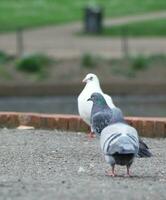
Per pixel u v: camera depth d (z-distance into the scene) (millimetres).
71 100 31219
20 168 12734
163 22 49406
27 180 11398
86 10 46344
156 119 16828
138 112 27875
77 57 35281
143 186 10977
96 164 13227
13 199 9680
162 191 10578
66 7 58375
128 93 32500
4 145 15008
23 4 57844
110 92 32469
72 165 13109
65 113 27953
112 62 34969
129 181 11469
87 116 15500
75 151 14492
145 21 50188
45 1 59844
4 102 30891
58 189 10430
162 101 31031
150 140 16281
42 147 14828
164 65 35094
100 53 36781
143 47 39125
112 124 11422
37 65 34156
